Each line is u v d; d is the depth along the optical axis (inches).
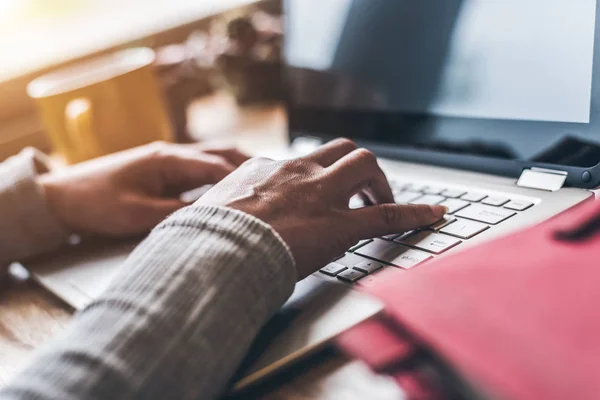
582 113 18.8
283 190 16.3
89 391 10.9
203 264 13.2
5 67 42.5
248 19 39.0
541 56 19.8
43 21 47.1
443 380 10.2
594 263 11.5
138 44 44.9
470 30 22.0
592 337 9.6
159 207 23.1
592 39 18.4
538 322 10.1
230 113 41.6
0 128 40.6
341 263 17.2
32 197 23.3
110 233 23.4
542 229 13.1
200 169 23.6
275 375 13.4
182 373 11.6
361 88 26.8
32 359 12.7
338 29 27.7
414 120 24.5
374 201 19.2
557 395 8.8
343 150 18.9
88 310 13.1
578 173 19.1
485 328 10.2
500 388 9.0
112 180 23.6
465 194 20.6
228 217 14.4
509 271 11.6
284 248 14.5
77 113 28.5
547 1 19.4
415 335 10.6
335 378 13.2
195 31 46.5
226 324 12.6
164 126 31.8
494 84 21.3
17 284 23.0
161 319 12.1
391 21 25.2
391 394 12.4
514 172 21.0
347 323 13.8
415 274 12.1
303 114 29.9
